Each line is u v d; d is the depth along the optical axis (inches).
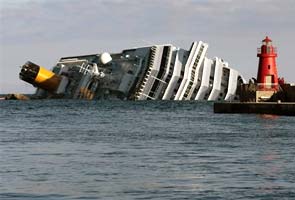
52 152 2145.7
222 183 1453.0
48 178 1551.4
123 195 1333.7
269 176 1537.9
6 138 2758.4
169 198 1294.3
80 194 1346.0
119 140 2625.5
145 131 3201.3
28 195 1336.1
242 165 1744.6
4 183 1480.1
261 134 2842.0
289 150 2116.1
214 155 1996.8
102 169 1705.2
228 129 3233.3
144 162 1846.7
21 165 1793.8
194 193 1342.3
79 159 1932.8
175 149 2207.2
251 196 1299.2
